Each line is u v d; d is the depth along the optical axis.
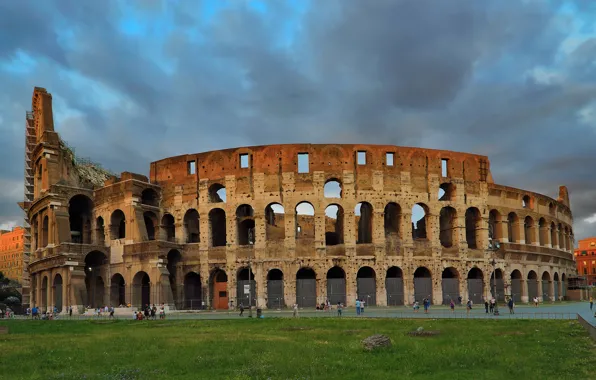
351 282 98.38
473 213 111.56
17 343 45.97
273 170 101.31
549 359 33.22
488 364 32.00
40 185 116.12
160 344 43.28
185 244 103.06
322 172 101.06
